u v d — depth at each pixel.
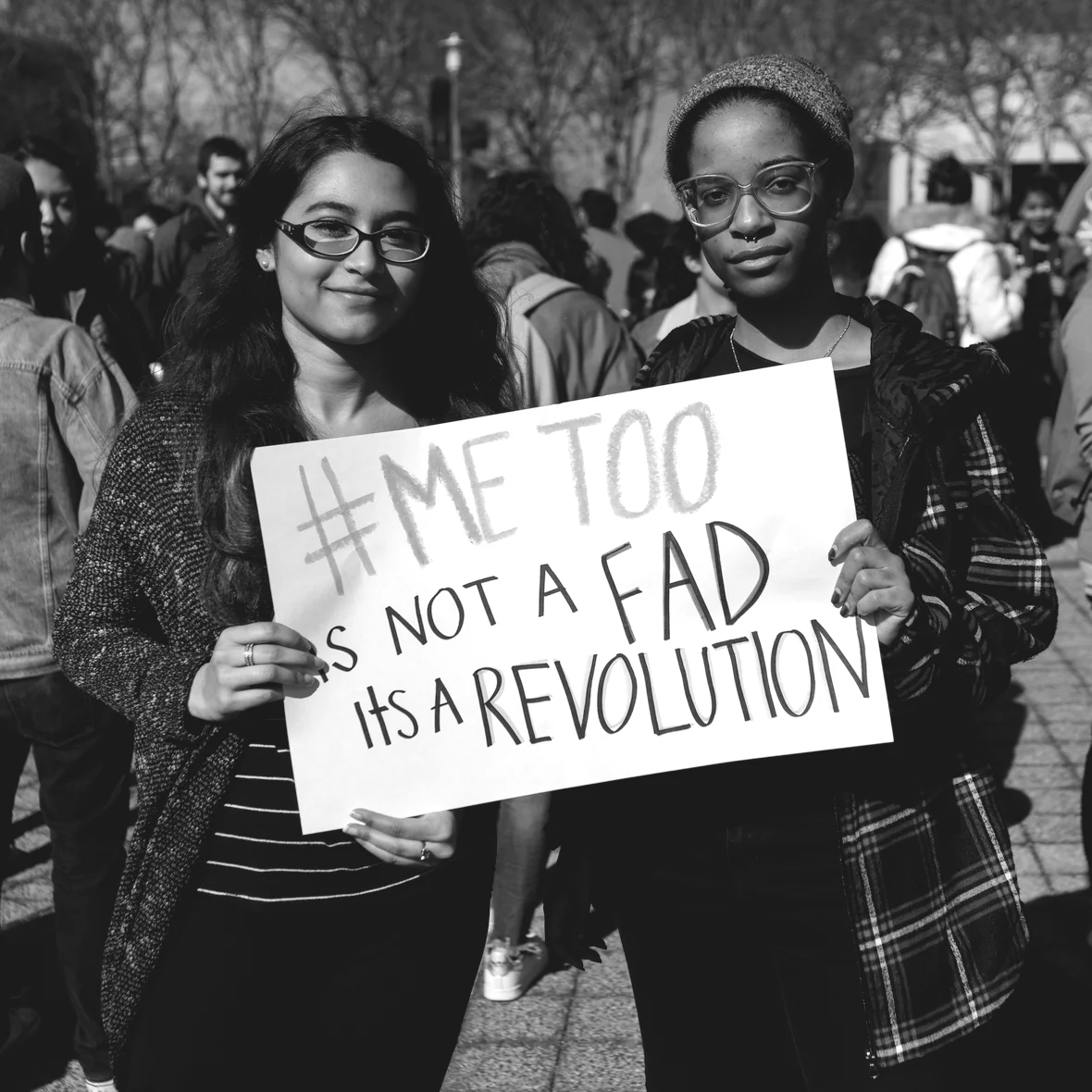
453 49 17.77
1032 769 4.60
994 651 1.84
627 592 1.82
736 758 1.81
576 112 22.64
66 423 2.80
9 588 2.78
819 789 1.87
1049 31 22.44
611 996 3.33
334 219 1.79
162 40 23.53
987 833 1.89
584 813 2.01
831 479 1.79
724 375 1.90
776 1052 2.00
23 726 2.85
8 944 3.71
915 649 1.77
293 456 1.76
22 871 4.19
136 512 1.84
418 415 1.99
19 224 2.88
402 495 1.79
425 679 1.79
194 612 1.80
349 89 22.27
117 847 2.91
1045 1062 2.80
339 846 1.80
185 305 2.01
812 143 1.86
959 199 7.35
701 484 1.80
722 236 1.90
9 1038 3.12
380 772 1.78
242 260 1.89
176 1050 1.79
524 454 1.81
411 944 1.85
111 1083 2.92
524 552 1.81
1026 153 25.62
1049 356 7.71
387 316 1.83
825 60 22.05
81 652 1.87
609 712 1.82
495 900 3.34
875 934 1.83
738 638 1.81
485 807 1.92
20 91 23.47
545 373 3.33
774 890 1.88
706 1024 1.99
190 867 1.79
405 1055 1.87
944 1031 1.82
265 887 1.79
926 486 1.83
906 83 22.70
